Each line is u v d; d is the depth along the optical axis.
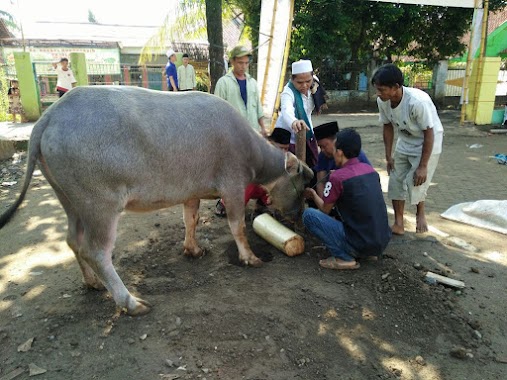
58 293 3.43
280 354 2.74
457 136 10.79
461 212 5.07
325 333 2.93
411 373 2.61
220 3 8.23
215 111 3.34
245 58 4.60
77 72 13.05
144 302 3.15
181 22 9.48
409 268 3.69
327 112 15.89
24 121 12.35
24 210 5.39
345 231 3.66
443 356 2.76
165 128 3.04
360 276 3.61
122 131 2.85
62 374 2.59
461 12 15.91
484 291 3.44
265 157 3.79
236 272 3.72
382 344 2.85
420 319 3.09
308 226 3.79
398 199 4.42
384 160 8.16
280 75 7.85
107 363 2.66
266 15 8.12
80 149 2.74
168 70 12.45
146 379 2.53
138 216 5.06
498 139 10.48
